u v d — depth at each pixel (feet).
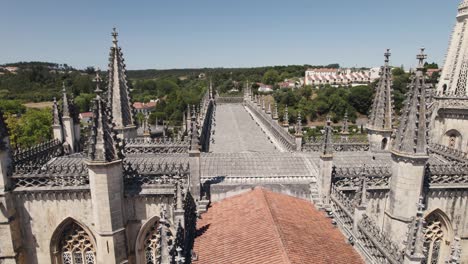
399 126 97.19
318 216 97.40
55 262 107.55
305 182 107.96
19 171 101.35
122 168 99.96
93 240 106.11
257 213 88.94
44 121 426.51
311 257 71.15
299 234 80.23
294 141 162.40
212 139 195.62
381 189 105.19
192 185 100.73
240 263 71.41
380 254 73.72
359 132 532.32
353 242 85.25
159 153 146.41
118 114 151.53
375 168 111.55
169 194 100.53
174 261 68.49
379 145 154.40
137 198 101.96
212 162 121.60
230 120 277.64
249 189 106.11
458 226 111.24
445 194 107.86
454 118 153.58
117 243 98.99
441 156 138.72
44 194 101.14
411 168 93.86
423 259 63.52
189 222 90.27
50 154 135.64
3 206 97.19
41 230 104.12
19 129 406.21
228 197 106.01
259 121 269.85
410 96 94.17
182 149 156.87
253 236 79.25
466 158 125.49
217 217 95.61
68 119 148.15
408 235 66.39
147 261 108.99
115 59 149.79
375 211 107.34
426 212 108.58
